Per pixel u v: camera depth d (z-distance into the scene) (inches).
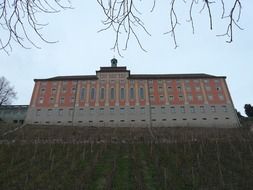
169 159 683.4
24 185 476.1
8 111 2151.8
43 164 636.1
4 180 512.7
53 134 1283.2
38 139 1055.0
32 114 1902.1
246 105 2246.6
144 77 2063.2
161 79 2060.8
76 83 2044.8
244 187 451.2
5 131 1341.0
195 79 2054.6
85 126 1743.4
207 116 1861.5
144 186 461.4
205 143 910.4
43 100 1966.0
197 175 523.2
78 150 817.5
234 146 860.6
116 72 2076.8
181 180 492.1
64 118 1878.7
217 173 540.7
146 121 1843.0
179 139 1030.4
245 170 565.3
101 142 981.2
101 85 2020.2
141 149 838.5
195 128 1670.8
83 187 459.8
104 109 1897.1
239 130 1499.8
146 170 576.7
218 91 1975.9
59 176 530.3
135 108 1898.4
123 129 1590.8
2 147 845.8
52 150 806.5
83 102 1937.7
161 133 1375.5
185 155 724.0
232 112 1863.9
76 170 577.9
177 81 2049.7
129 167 608.1
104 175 538.0
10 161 671.1
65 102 1950.1
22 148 831.7
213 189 441.1
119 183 482.0
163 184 471.2
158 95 1969.7
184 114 1878.7
